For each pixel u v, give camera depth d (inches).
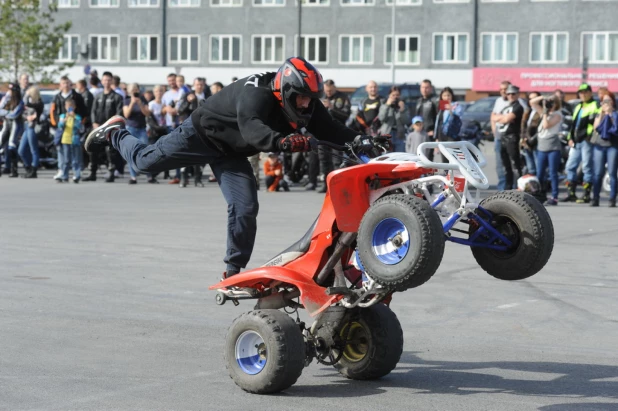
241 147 313.7
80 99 1027.3
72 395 291.1
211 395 293.3
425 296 451.2
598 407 280.8
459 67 2721.5
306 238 298.5
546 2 2642.7
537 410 277.6
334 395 295.1
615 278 497.4
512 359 341.1
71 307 422.0
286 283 312.2
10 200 859.4
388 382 310.8
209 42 2874.0
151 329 383.2
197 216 749.3
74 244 601.0
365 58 2785.4
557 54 2647.6
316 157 967.6
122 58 2940.5
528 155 869.2
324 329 312.0
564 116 1087.0
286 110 300.2
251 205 322.3
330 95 944.9
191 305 428.8
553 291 463.8
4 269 512.1
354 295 289.0
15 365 326.6
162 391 297.0
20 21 2554.1
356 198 282.7
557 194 848.3
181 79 1022.4
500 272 287.4
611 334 380.8
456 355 346.9
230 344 301.1
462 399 289.6
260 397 292.2
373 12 2763.3
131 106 971.9
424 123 921.5
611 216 762.8
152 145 350.3
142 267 522.0
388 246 269.0
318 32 2807.6
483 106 1923.0
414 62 2751.0
